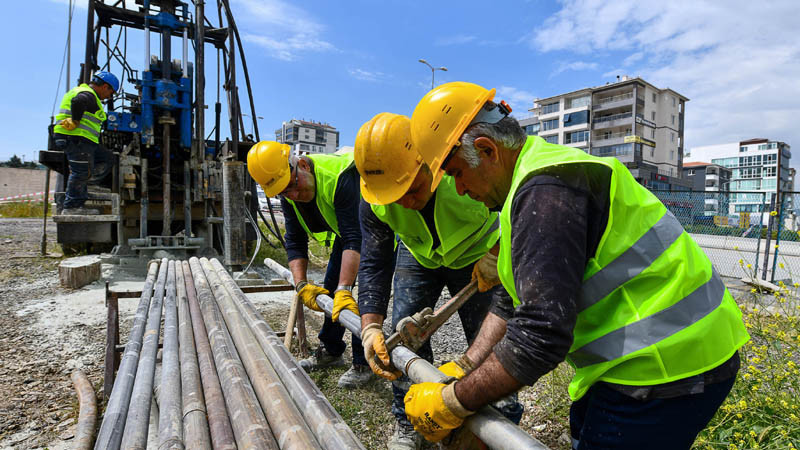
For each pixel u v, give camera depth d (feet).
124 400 5.56
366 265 7.52
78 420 9.05
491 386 3.62
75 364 12.43
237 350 7.22
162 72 25.46
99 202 29.12
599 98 197.26
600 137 196.65
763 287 20.11
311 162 10.25
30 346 13.65
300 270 11.25
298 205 10.99
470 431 4.33
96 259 22.31
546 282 3.39
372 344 6.35
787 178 332.80
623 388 4.02
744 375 8.79
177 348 7.54
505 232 3.98
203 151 25.99
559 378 10.53
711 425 8.13
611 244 3.83
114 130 25.03
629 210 3.91
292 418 4.87
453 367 4.97
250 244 27.89
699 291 4.01
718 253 34.73
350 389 11.21
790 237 26.48
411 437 8.35
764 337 10.48
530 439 3.52
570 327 3.41
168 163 24.50
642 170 178.29
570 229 3.47
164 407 5.41
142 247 23.75
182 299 10.36
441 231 7.48
